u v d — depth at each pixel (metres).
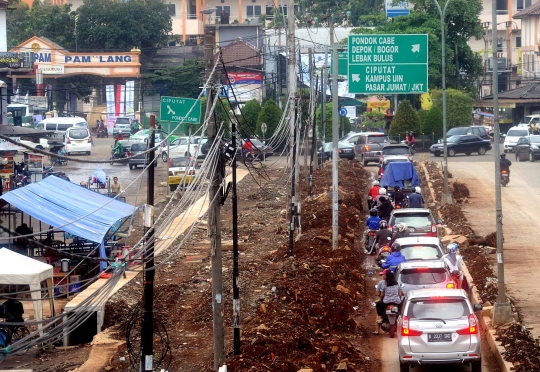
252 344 17.47
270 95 79.81
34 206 23.56
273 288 22.66
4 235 26.25
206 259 29.42
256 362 16.53
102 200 27.41
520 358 16.55
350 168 52.84
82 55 82.00
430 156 62.94
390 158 46.25
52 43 82.38
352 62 28.48
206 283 25.70
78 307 12.77
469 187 45.09
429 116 68.19
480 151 63.12
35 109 79.50
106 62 82.25
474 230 32.91
